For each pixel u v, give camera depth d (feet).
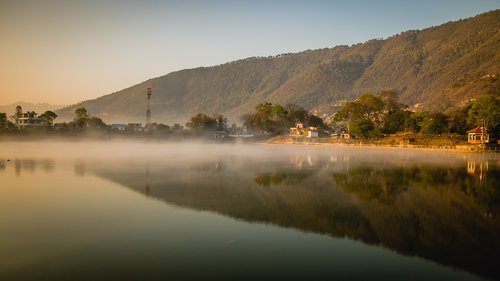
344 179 160.76
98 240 74.79
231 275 60.75
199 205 105.60
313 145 548.31
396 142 463.83
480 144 375.04
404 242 77.25
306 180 156.56
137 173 173.78
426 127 459.32
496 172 189.67
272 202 110.93
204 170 189.47
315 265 65.10
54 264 63.31
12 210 97.19
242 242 75.36
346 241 77.15
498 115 400.06
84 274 59.93
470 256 70.08
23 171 177.58
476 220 92.99
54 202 107.04
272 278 60.03
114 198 113.50
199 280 58.70
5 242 73.00
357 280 60.08
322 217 94.68
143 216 92.84
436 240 78.28
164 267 63.00
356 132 526.16
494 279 61.52
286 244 74.79
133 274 60.29
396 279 60.75
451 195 124.36
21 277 58.59
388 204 109.70
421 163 240.53
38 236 76.59
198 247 72.18
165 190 128.16
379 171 192.44
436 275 62.44
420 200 115.75
